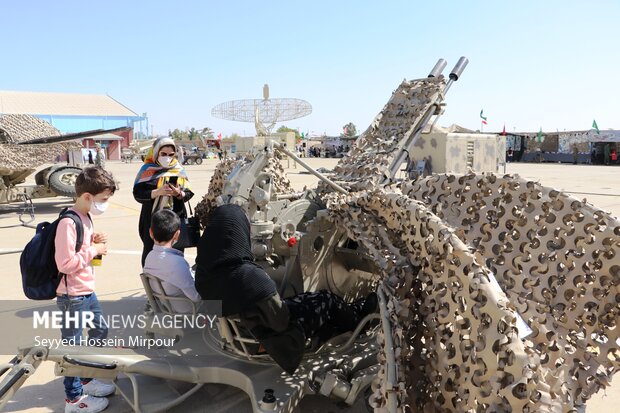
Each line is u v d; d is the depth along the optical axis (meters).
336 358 3.16
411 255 2.52
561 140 39.03
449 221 3.24
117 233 9.12
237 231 2.73
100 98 55.56
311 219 3.40
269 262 3.28
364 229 2.89
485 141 14.69
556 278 2.98
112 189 3.19
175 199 4.68
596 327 2.89
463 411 2.04
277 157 4.30
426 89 4.09
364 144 4.07
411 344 2.35
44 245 3.03
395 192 2.77
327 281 3.54
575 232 2.96
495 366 1.86
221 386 3.28
